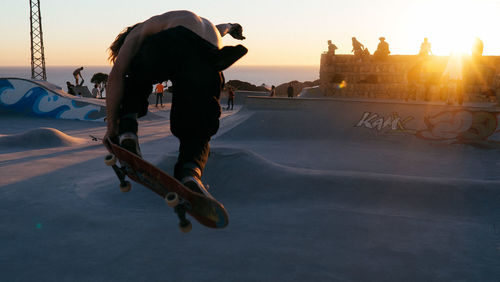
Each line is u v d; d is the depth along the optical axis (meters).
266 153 11.77
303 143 13.46
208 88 1.80
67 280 3.78
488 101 19.14
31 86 23.39
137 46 1.91
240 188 6.46
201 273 3.90
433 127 13.30
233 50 1.82
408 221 5.35
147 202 6.16
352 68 22.58
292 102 15.80
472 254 4.40
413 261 4.20
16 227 5.18
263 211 5.73
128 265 4.08
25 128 18.94
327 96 23.16
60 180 7.85
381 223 5.27
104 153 11.48
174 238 4.76
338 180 6.48
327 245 4.57
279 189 6.39
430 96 19.44
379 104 14.55
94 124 20.77
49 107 22.64
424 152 12.34
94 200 6.35
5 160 10.08
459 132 12.91
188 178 1.67
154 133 16.92
